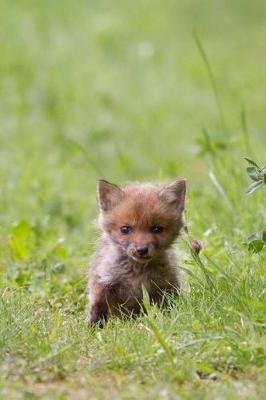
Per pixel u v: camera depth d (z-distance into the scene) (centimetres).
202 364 846
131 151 2331
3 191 1805
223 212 1384
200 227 1313
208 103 2775
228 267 1121
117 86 2941
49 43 3281
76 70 3016
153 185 1192
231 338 879
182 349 875
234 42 3522
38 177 1977
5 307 1005
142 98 2827
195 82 3022
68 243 1488
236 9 3900
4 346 891
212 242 1245
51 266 1288
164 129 2534
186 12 3847
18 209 1730
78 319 1095
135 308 1116
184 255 1176
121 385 819
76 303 1186
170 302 1045
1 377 827
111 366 859
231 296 981
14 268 1278
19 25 3419
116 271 1108
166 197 1122
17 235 1406
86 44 3309
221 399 773
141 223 1096
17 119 2538
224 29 3688
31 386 817
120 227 1107
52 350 880
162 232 1102
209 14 3853
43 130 2481
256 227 1246
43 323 988
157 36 3522
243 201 1334
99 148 2345
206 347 877
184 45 3450
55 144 2386
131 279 1108
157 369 848
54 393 794
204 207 1420
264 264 1098
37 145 2334
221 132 2245
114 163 2202
